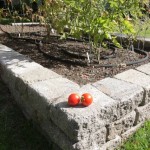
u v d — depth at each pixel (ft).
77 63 4.94
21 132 3.71
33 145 3.47
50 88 3.52
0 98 4.45
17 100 4.19
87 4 4.59
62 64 4.99
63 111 2.96
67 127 2.92
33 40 6.56
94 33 4.68
